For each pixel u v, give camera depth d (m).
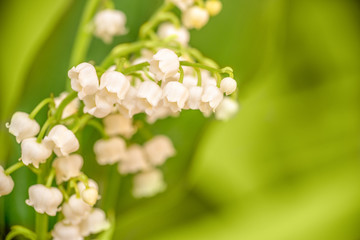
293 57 0.57
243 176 0.56
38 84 0.33
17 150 0.32
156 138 0.34
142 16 0.34
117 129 0.31
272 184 0.56
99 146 0.32
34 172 0.30
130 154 0.33
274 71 0.56
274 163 0.57
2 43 0.46
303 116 0.59
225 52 0.35
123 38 0.34
